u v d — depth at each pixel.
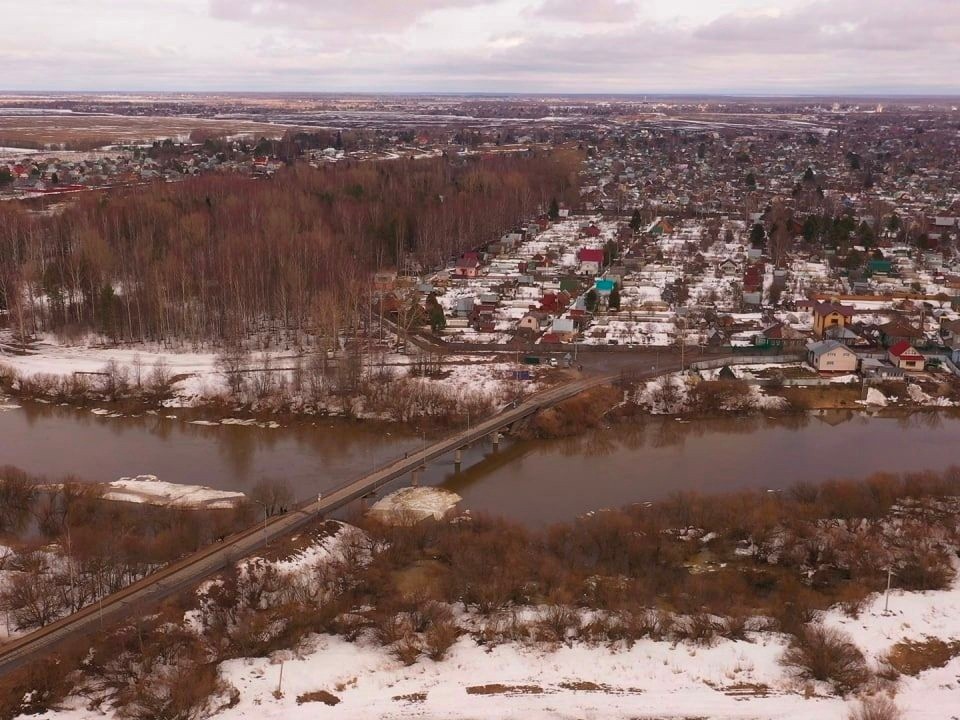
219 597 68.19
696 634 65.44
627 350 140.38
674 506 84.56
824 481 94.94
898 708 57.56
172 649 61.44
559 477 99.00
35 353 140.38
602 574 74.31
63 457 104.31
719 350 139.62
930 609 69.25
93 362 135.00
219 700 57.56
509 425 110.38
